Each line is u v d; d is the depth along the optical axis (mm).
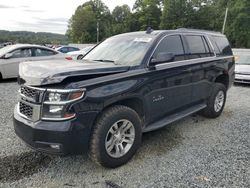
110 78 3205
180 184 3008
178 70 4184
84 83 2963
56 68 3082
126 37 4551
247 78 9805
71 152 2949
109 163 3275
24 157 3637
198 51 4863
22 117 3158
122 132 3396
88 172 3285
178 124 5117
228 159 3627
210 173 3248
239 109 6344
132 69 3521
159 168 3377
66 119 2842
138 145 3578
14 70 9781
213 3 59250
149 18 67750
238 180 3090
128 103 3602
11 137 4293
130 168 3383
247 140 4324
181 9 59969
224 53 5695
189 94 4570
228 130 4805
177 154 3781
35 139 2936
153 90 3754
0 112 5680
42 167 3391
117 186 2977
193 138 4406
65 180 3102
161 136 4469
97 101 3020
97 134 3094
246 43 47312
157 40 4031
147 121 3793
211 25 57719
